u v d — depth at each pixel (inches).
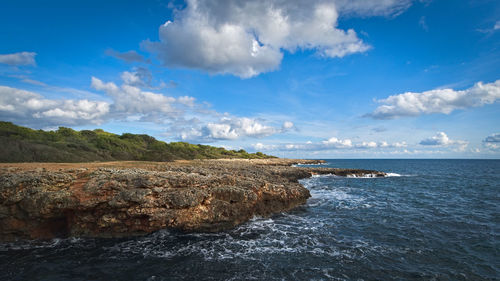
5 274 439.5
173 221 647.8
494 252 547.5
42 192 588.7
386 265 490.6
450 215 864.3
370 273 458.9
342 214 885.8
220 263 495.8
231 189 746.2
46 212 581.6
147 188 648.4
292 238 642.2
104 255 525.0
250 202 781.9
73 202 596.4
